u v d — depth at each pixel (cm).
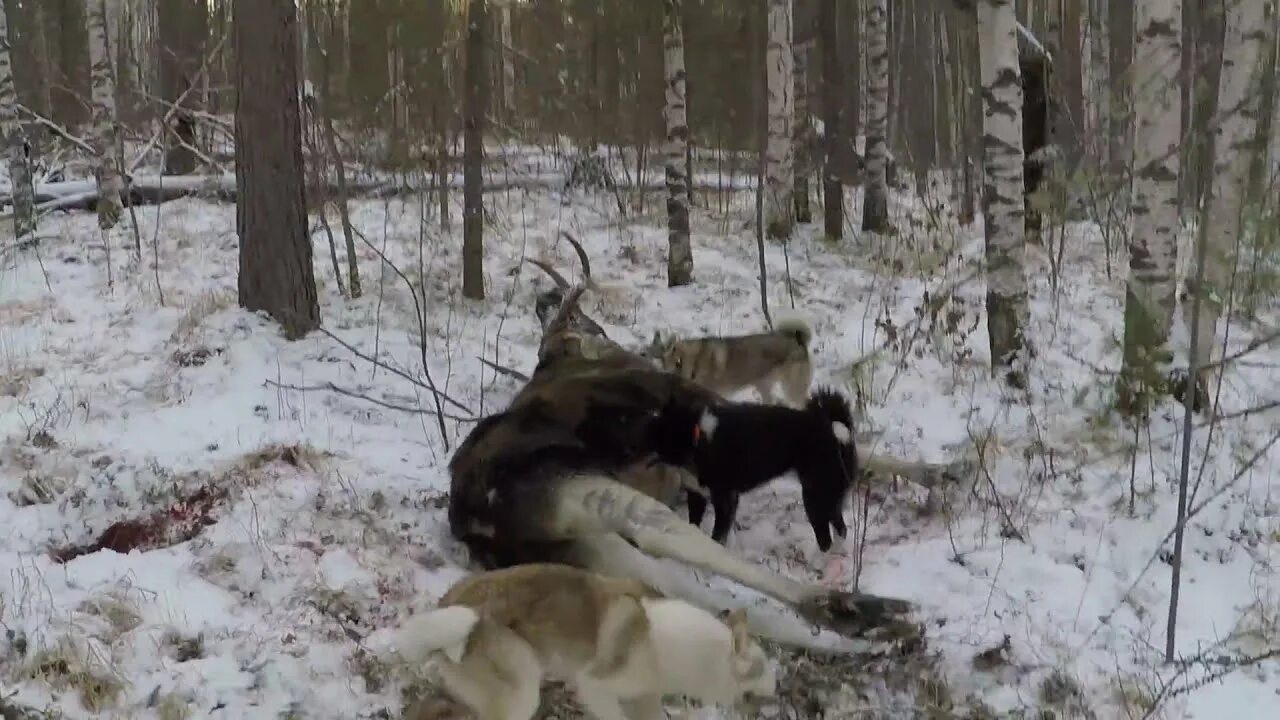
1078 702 467
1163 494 636
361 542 585
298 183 930
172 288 1091
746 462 586
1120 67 1589
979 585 554
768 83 1459
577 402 608
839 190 1498
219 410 757
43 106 1880
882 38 1540
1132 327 757
